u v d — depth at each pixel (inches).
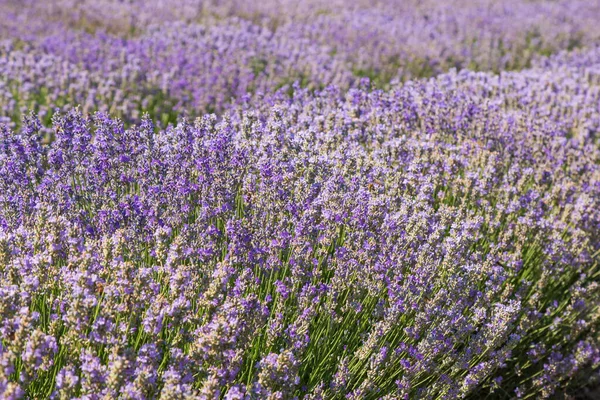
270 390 115.4
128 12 493.4
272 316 146.4
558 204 219.0
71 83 308.0
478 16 575.5
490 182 201.9
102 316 112.4
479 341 152.3
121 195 169.0
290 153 186.9
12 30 411.2
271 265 151.4
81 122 178.1
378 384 148.6
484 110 256.2
